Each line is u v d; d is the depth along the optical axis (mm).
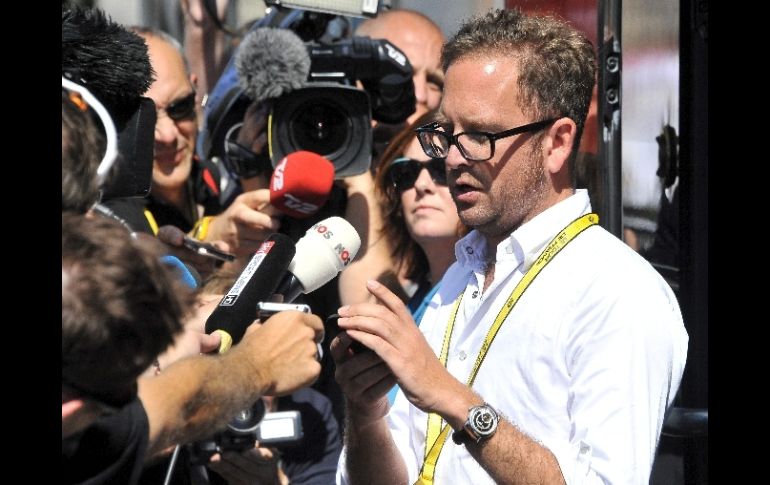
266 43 10797
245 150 11328
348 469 7992
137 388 5648
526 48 7523
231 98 11617
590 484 6672
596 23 9453
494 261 7953
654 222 9344
